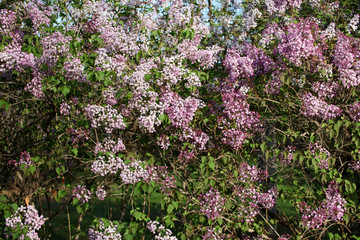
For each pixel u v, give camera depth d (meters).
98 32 4.41
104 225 3.42
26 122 5.29
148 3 4.57
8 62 3.64
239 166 4.14
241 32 5.71
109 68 3.61
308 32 3.94
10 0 4.38
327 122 4.25
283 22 4.90
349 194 4.37
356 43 4.28
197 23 4.88
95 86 3.92
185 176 4.40
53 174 4.32
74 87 3.81
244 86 4.13
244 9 6.29
